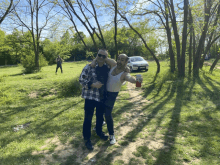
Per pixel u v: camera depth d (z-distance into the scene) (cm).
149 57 4416
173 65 1206
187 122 416
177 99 648
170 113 491
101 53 292
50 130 399
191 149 292
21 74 1712
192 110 511
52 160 274
